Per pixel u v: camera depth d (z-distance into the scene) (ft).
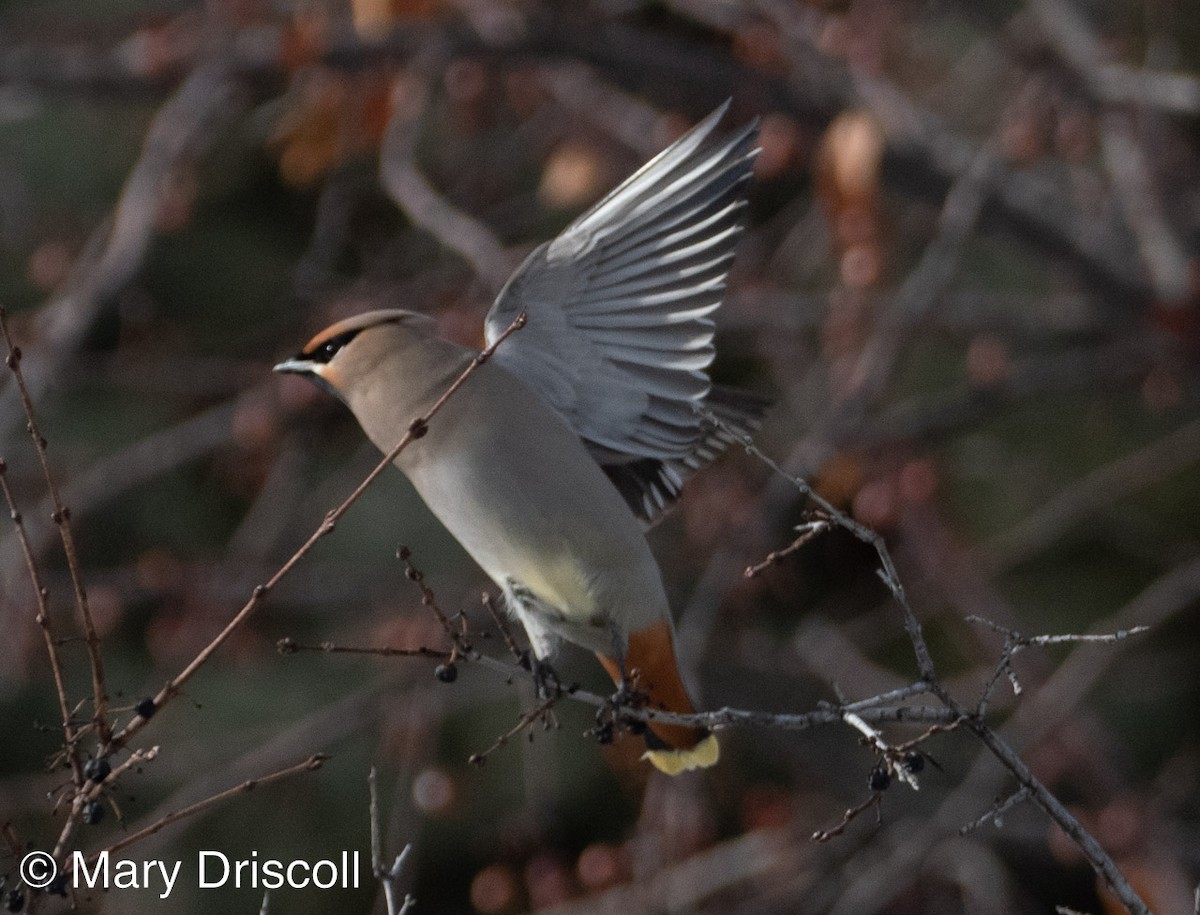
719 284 21.97
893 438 42.14
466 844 46.44
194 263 50.60
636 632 22.45
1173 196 48.19
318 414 44.50
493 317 22.77
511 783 46.83
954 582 42.70
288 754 43.11
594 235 22.34
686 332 22.13
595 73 46.78
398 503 47.32
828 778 46.16
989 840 45.44
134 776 43.93
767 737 46.52
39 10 50.98
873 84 43.73
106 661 46.70
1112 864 16.47
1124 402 52.19
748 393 25.23
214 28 41.86
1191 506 51.72
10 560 39.86
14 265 50.29
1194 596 43.24
